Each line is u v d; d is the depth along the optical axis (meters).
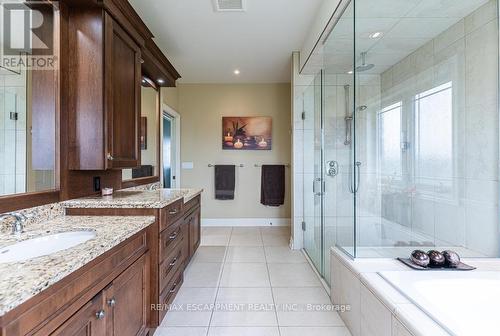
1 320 0.64
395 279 1.47
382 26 2.20
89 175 1.97
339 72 2.66
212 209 4.68
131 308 1.40
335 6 2.05
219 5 2.38
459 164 2.03
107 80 1.73
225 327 1.80
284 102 4.63
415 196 2.48
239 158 4.65
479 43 1.85
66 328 0.87
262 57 3.57
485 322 1.39
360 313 1.58
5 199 1.30
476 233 1.89
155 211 1.75
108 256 1.15
